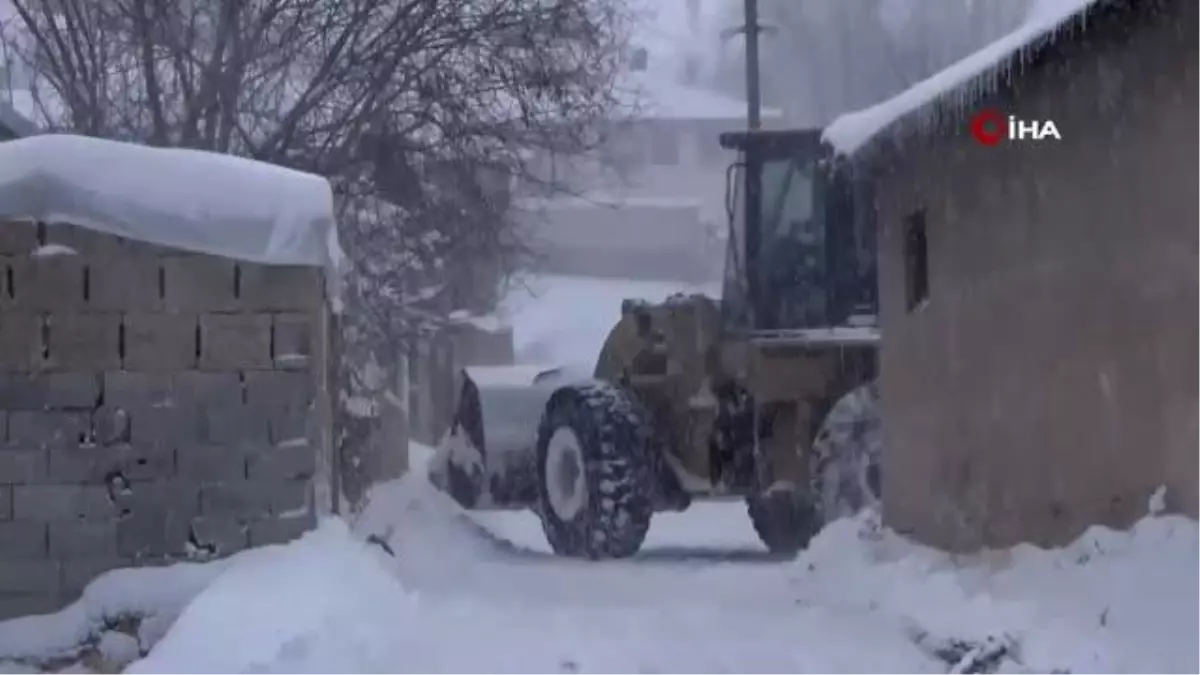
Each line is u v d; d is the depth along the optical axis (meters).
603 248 90.88
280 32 29.77
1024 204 17.20
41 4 30.58
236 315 14.97
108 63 30.34
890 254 21.52
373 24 30.11
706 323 25.03
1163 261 14.44
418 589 18.67
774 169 25.03
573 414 24.70
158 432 14.85
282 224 15.07
